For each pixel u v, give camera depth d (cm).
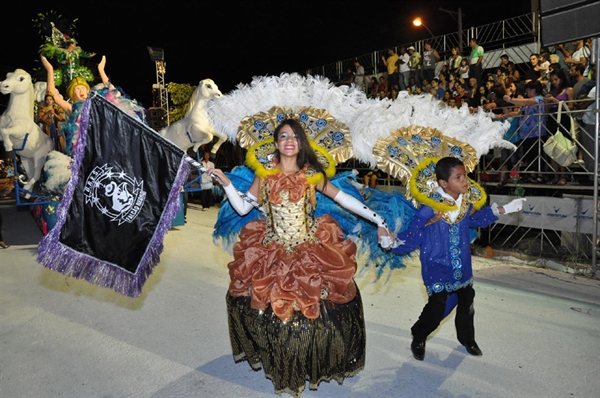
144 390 353
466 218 368
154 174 335
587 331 443
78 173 320
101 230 324
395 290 559
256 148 357
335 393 347
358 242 392
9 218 1158
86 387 358
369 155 377
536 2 1118
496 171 736
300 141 340
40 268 678
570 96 713
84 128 322
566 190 773
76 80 786
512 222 711
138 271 331
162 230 334
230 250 404
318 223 348
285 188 333
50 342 436
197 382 363
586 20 531
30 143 808
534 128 732
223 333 449
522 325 458
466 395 340
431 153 381
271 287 327
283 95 392
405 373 372
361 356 353
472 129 395
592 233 627
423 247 368
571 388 346
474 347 396
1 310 518
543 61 855
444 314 385
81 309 516
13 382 366
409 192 370
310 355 326
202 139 978
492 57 1144
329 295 332
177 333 450
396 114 385
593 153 694
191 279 620
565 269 641
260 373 375
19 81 804
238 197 348
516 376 364
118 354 410
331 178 373
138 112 754
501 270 648
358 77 1318
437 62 1178
